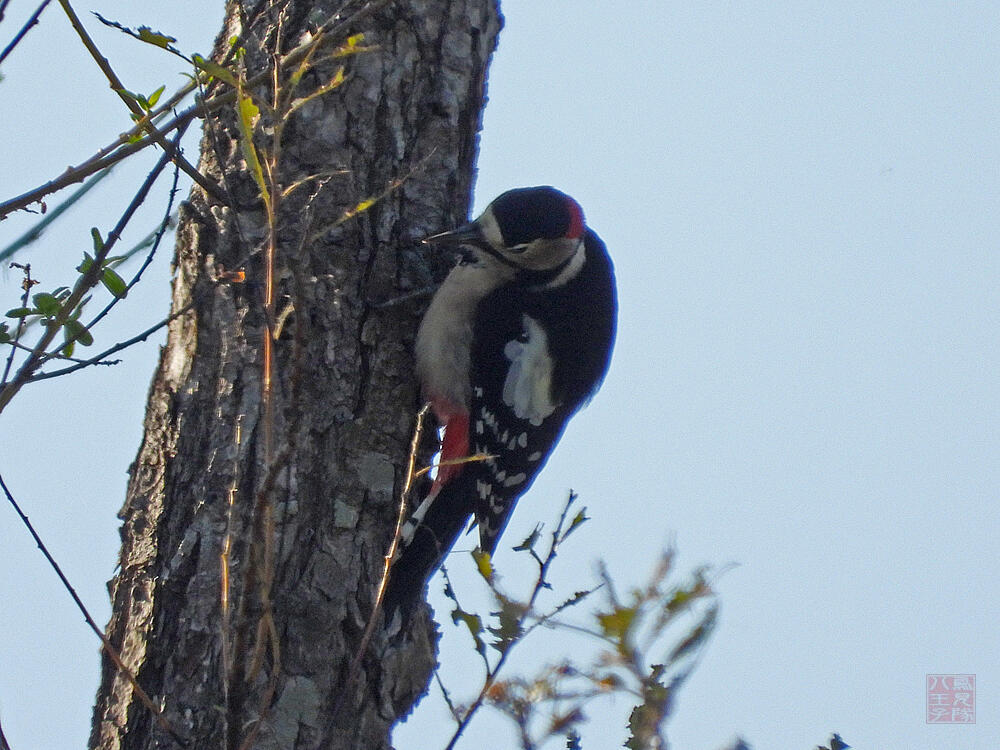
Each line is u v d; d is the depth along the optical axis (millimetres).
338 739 7719
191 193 8875
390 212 9250
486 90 10164
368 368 8820
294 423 5703
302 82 9047
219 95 8141
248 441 8008
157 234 7805
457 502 9859
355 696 7863
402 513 6406
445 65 9664
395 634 8156
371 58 9297
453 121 9633
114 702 7637
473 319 10000
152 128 7594
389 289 9094
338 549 8086
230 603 7574
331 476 8266
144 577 7871
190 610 7660
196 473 8023
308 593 7852
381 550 8297
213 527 7840
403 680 8164
